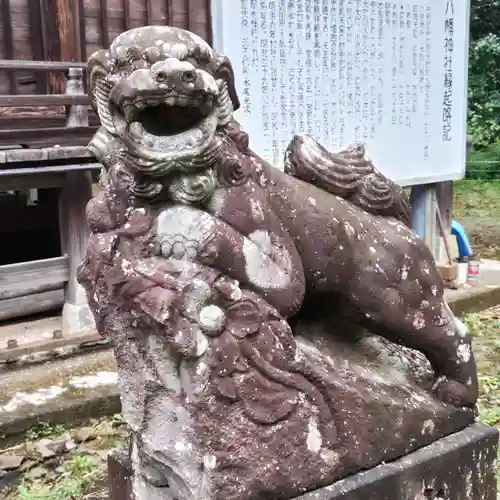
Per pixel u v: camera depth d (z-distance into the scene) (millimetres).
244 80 3562
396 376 1851
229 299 1466
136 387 1506
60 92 4227
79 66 3641
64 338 3809
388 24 4156
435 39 4457
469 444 1836
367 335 1933
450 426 1854
